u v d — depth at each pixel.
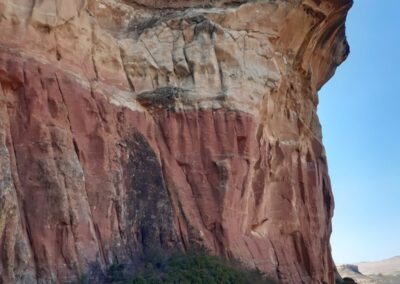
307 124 45.03
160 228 32.34
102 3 37.12
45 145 28.44
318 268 40.88
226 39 38.03
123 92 35.16
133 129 34.03
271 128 40.38
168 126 35.47
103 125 32.19
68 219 28.02
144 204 32.47
